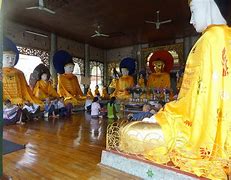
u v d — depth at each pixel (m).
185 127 3.06
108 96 12.20
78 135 5.30
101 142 4.65
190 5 3.44
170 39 15.16
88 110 10.16
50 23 11.84
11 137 5.08
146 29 12.94
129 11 10.24
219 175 2.52
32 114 7.71
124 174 3.03
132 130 3.15
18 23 11.77
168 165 2.85
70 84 11.20
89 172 3.09
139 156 3.10
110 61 17.83
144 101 8.53
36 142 4.64
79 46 15.73
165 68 12.09
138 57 16.39
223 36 2.92
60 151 4.03
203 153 2.77
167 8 9.88
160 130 3.02
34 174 3.01
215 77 2.86
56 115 8.38
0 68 2.30
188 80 3.23
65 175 2.98
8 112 6.74
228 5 3.25
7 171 3.11
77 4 9.38
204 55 2.95
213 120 2.80
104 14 10.57
